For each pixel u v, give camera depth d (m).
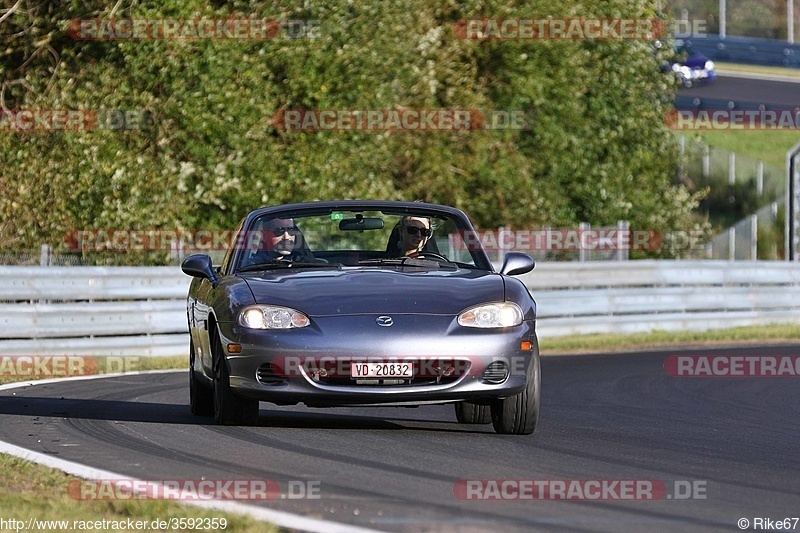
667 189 93.81
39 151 70.38
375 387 25.48
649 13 91.75
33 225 69.19
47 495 19.33
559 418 31.98
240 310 26.33
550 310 64.62
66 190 68.38
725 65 172.25
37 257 67.38
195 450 24.09
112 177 67.81
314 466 22.22
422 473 21.66
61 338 49.47
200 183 71.00
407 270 28.92
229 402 27.25
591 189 89.06
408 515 17.88
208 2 72.56
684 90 150.00
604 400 37.56
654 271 69.62
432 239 30.33
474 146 85.19
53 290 49.50
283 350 25.50
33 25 73.56
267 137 71.88
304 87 73.19
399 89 78.50
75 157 68.50
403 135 82.00
